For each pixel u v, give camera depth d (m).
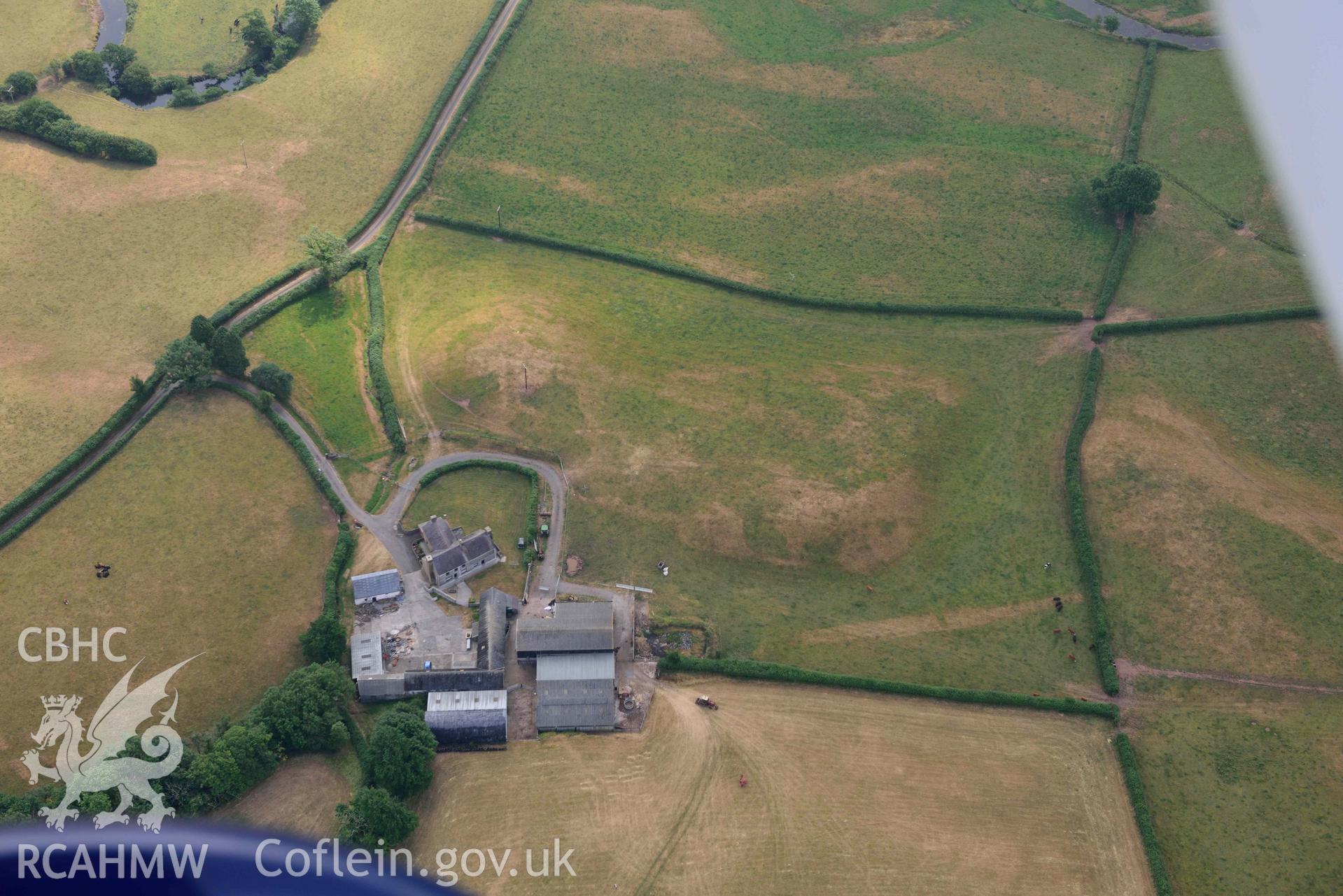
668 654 169.88
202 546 185.12
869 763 158.75
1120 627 177.38
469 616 176.75
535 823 151.25
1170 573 184.12
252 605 177.12
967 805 154.12
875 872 146.75
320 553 185.50
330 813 151.38
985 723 164.38
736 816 152.50
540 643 166.25
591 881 145.50
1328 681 168.62
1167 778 157.75
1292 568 183.62
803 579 185.25
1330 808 153.62
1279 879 146.62
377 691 163.50
